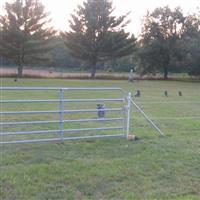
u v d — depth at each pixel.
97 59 86.56
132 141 14.24
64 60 112.06
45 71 99.50
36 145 13.11
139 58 90.94
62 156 11.63
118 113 22.95
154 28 88.50
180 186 9.22
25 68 104.06
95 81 69.38
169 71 91.19
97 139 14.27
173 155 12.08
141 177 9.77
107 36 84.69
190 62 85.12
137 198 8.31
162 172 10.23
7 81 60.47
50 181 9.23
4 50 81.50
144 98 35.28
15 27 79.69
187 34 88.19
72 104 28.33
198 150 13.03
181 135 16.06
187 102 32.25
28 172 9.81
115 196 8.45
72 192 8.59
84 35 85.25
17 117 20.22
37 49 82.44
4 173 9.66
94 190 8.77
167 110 25.95
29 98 31.00
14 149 12.41
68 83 59.59
